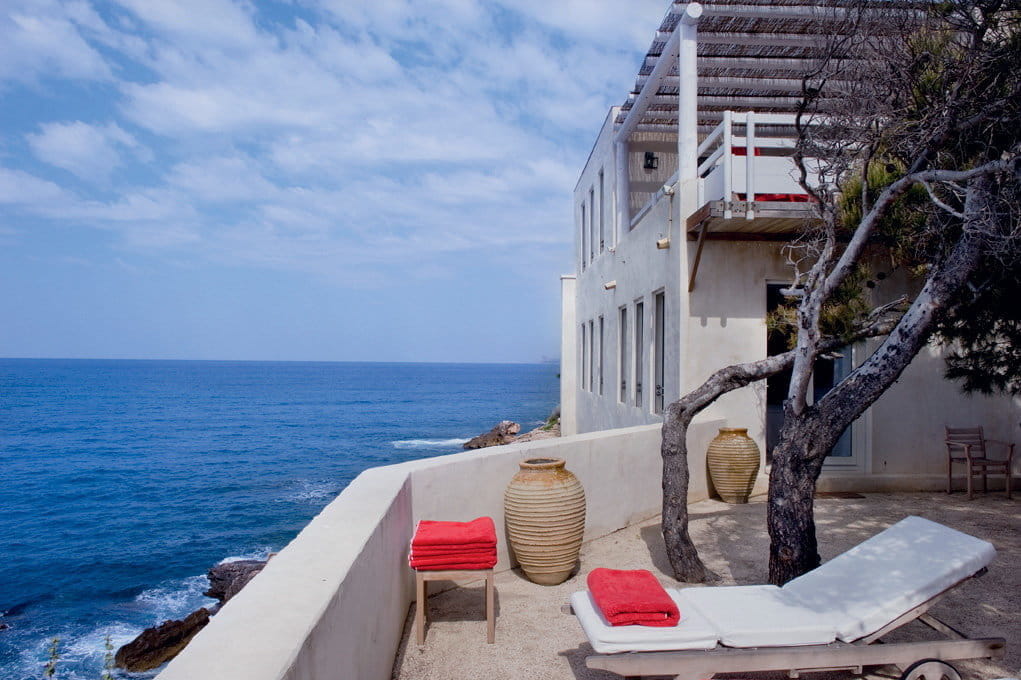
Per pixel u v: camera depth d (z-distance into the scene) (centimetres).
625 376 1312
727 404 909
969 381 646
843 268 492
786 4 842
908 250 628
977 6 482
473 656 422
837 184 549
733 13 855
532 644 439
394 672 400
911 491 905
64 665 1357
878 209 485
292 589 244
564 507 546
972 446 896
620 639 331
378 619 351
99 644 1463
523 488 549
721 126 842
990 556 379
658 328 1066
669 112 1205
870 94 511
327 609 232
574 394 2145
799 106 507
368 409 8569
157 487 3291
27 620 1606
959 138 534
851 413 470
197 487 3269
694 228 866
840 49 528
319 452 4506
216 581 1842
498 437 4356
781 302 905
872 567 394
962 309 586
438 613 495
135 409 8456
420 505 516
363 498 412
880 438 914
